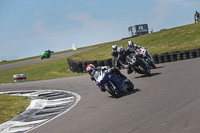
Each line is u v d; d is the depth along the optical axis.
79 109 15.43
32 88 27.67
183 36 54.59
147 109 12.01
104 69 16.70
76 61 40.66
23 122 14.74
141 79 21.19
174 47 45.25
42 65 64.75
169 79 18.67
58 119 14.02
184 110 10.70
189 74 19.14
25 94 24.41
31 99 21.45
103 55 53.38
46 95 22.56
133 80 21.55
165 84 17.16
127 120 10.96
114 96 16.48
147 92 15.87
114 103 14.98
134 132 9.36
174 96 13.45
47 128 12.58
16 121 15.15
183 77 18.38
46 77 38.72
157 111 11.34
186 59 31.50
